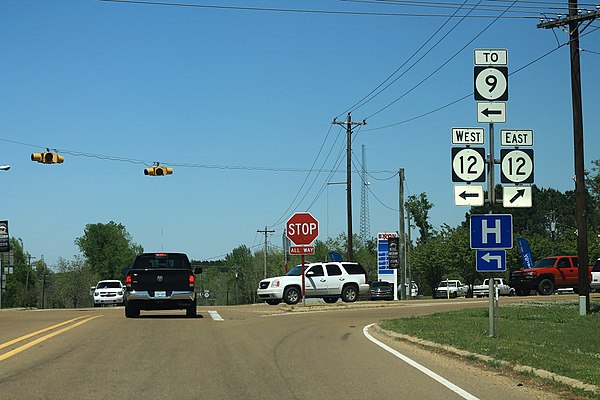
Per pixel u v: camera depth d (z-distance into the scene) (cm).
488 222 2067
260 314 3412
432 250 9456
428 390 1273
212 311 3688
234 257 17775
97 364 1537
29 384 1297
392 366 1553
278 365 1548
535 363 1509
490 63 2111
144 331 2250
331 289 4566
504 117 2100
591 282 4819
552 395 1230
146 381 1339
